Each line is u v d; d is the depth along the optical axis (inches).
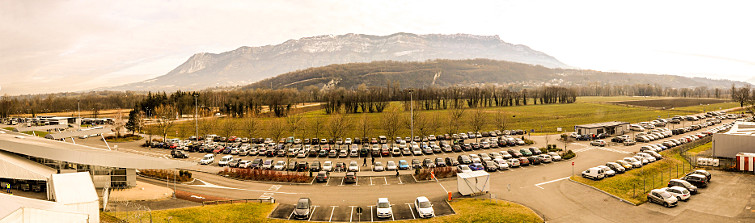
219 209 1685.5
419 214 1619.1
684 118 5398.6
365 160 2696.9
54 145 2139.5
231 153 3149.6
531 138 3902.6
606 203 1763.0
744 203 1691.7
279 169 2514.8
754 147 2549.2
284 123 5132.9
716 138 2696.9
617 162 2481.5
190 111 6702.8
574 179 2161.7
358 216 1635.1
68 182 1556.3
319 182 2214.6
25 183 1776.6
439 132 4522.6
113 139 4141.2
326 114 6702.8
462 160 2642.7
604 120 5748.0
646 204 1733.5
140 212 1595.7
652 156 2640.3
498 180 2194.9
